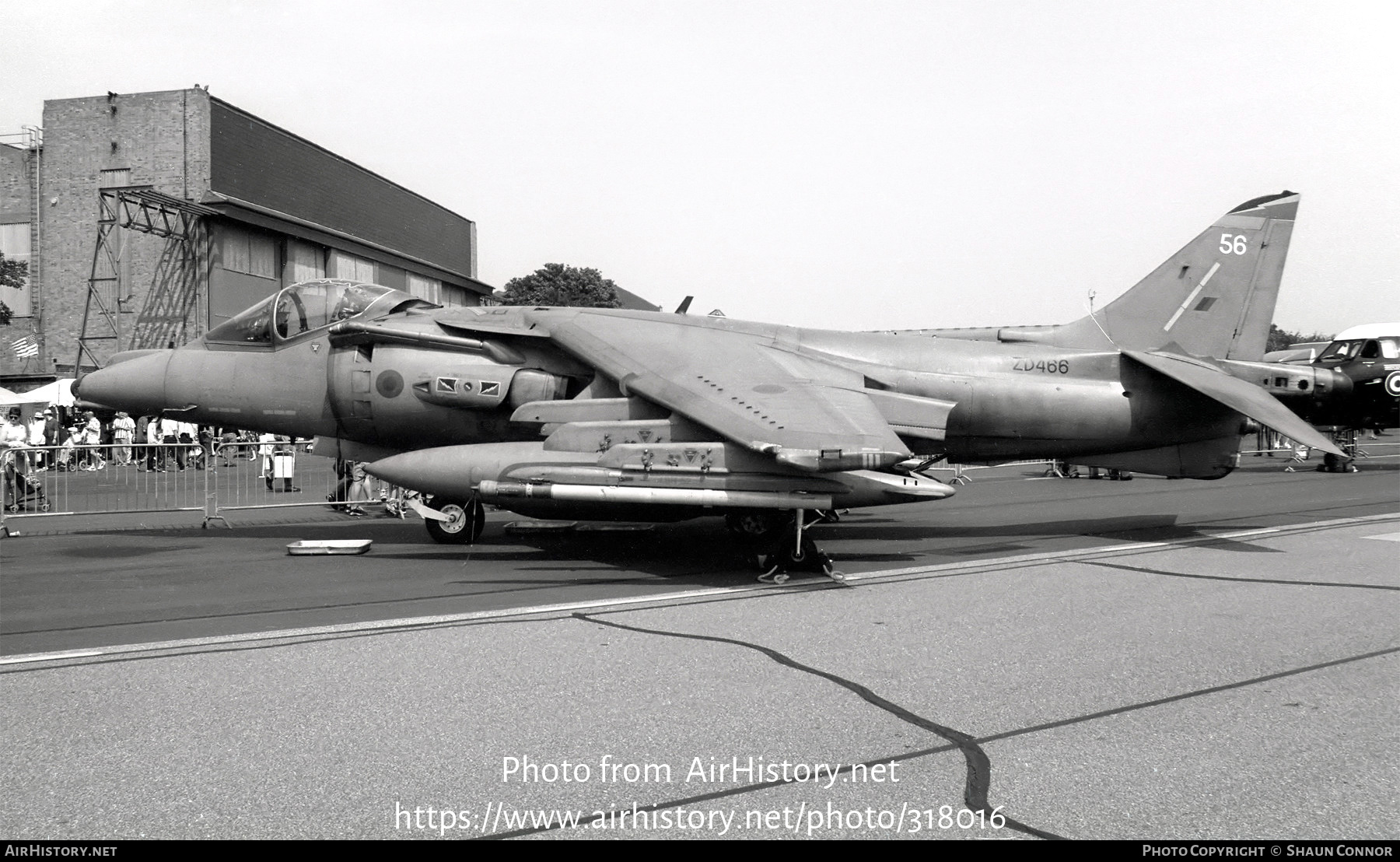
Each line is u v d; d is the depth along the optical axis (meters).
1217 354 11.97
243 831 3.46
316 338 11.78
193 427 26.14
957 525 12.88
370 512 15.52
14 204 40.31
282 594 8.12
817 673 5.43
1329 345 22.58
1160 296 11.86
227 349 12.15
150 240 38.69
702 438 9.24
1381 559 9.45
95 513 12.99
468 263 68.12
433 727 4.52
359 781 3.90
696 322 11.62
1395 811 3.60
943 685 5.20
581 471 9.18
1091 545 10.80
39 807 3.67
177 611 7.41
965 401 10.98
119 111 39.03
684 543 11.09
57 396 31.08
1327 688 5.13
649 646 6.07
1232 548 10.35
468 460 9.92
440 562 9.85
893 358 11.18
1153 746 4.27
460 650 6.00
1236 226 12.05
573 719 4.64
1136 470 11.77
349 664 5.68
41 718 4.71
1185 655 5.81
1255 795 3.75
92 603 7.79
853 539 11.49
